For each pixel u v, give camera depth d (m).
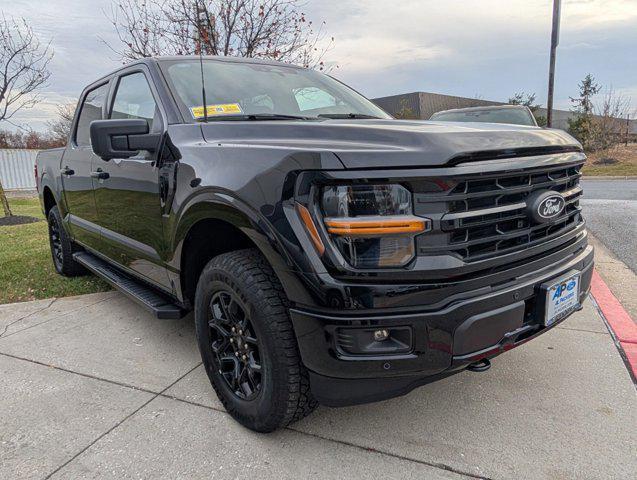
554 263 2.23
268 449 2.18
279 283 2.06
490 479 1.96
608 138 28.22
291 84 3.32
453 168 1.80
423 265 1.79
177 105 2.76
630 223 7.29
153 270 3.00
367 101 3.68
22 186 20.23
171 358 3.13
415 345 1.82
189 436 2.29
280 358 2.02
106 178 3.35
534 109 31.11
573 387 2.63
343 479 1.99
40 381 2.85
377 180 1.78
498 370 2.85
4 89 10.35
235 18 7.17
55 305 4.21
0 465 2.11
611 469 1.99
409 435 2.26
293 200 1.86
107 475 2.04
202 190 2.26
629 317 3.54
